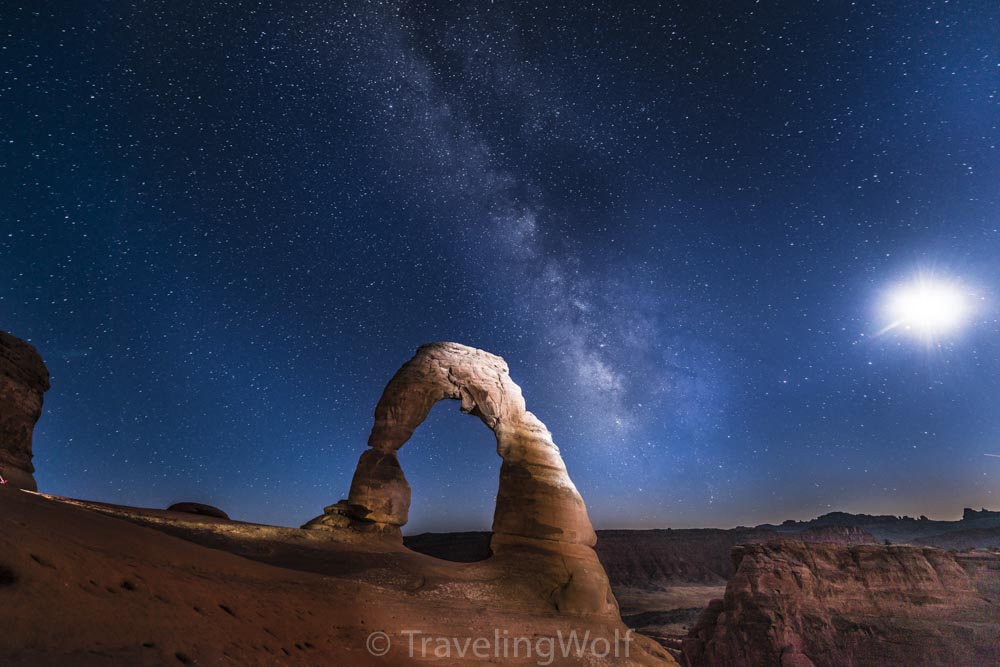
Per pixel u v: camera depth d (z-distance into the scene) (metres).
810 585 57.06
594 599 16.16
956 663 49.81
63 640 4.01
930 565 57.22
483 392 20.45
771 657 52.56
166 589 6.14
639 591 101.62
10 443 15.23
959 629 51.78
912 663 50.44
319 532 17.48
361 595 11.85
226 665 5.13
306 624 8.62
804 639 53.62
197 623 5.69
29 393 15.88
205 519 16.75
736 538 117.06
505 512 18.27
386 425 20.52
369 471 19.73
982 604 53.25
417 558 16.48
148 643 4.65
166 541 9.67
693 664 55.75
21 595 4.13
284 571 11.47
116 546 7.87
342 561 14.77
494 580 15.83
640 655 14.45
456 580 15.10
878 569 57.31
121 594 5.21
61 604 4.33
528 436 19.72
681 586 105.75
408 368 21.00
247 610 7.46
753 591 57.22
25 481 14.71
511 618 13.67
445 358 21.05
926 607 54.16
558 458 19.56
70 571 4.88
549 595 15.91
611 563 110.88
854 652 52.00
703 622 59.38
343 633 9.31
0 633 3.66
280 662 6.15
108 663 3.98
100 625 4.45
